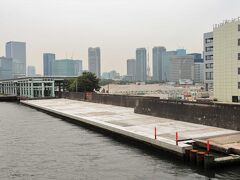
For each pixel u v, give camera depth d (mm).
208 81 119438
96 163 26109
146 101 50125
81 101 91062
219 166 23266
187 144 26875
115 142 34906
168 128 35656
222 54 87438
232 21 84000
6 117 63469
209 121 36938
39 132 42812
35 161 27062
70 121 54562
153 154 28828
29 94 128375
